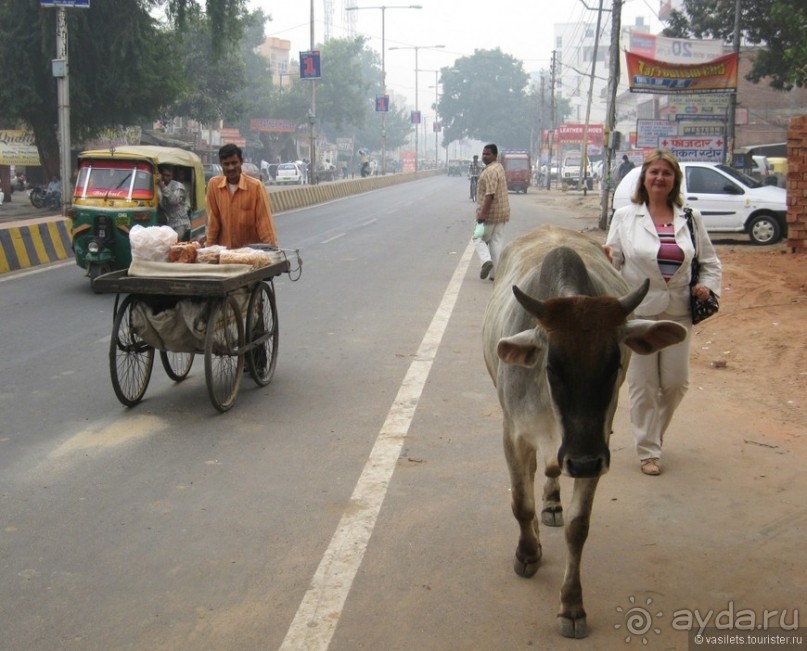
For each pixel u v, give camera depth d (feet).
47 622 12.81
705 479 18.13
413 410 22.90
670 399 18.47
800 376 25.61
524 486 13.50
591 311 11.09
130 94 88.07
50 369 27.14
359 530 15.80
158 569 14.42
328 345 30.42
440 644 12.22
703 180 61.05
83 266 41.01
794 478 18.17
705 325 33.06
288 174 182.80
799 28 61.05
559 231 17.40
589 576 14.19
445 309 36.88
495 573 14.26
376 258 54.24
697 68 72.90
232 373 23.70
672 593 13.67
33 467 19.01
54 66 65.82
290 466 19.03
